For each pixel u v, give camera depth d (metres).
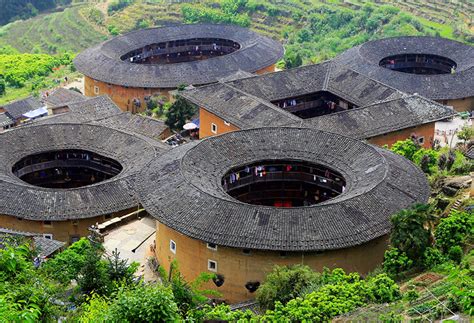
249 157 77.75
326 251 63.66
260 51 135.62
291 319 50.12
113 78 127.12
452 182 75.88
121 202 82.81
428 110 98.69
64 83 156.62
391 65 130.50
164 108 123.25
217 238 62.66
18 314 32.69
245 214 64.19
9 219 82.62
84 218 81.12
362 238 62.34
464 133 98.69
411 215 60.97
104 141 96.25
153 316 41.84
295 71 114.94
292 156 78.06
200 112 106.12
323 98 115.19
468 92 111.75
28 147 95.00
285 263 63.84
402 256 60.25
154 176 72.75
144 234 80.56
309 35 167.75
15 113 128.25
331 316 49.88
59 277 60.72
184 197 67.38
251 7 184.00
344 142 78.12
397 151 86.81
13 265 41.69
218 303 66.19
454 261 59.56
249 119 97.69
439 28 156.75
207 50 149.62
